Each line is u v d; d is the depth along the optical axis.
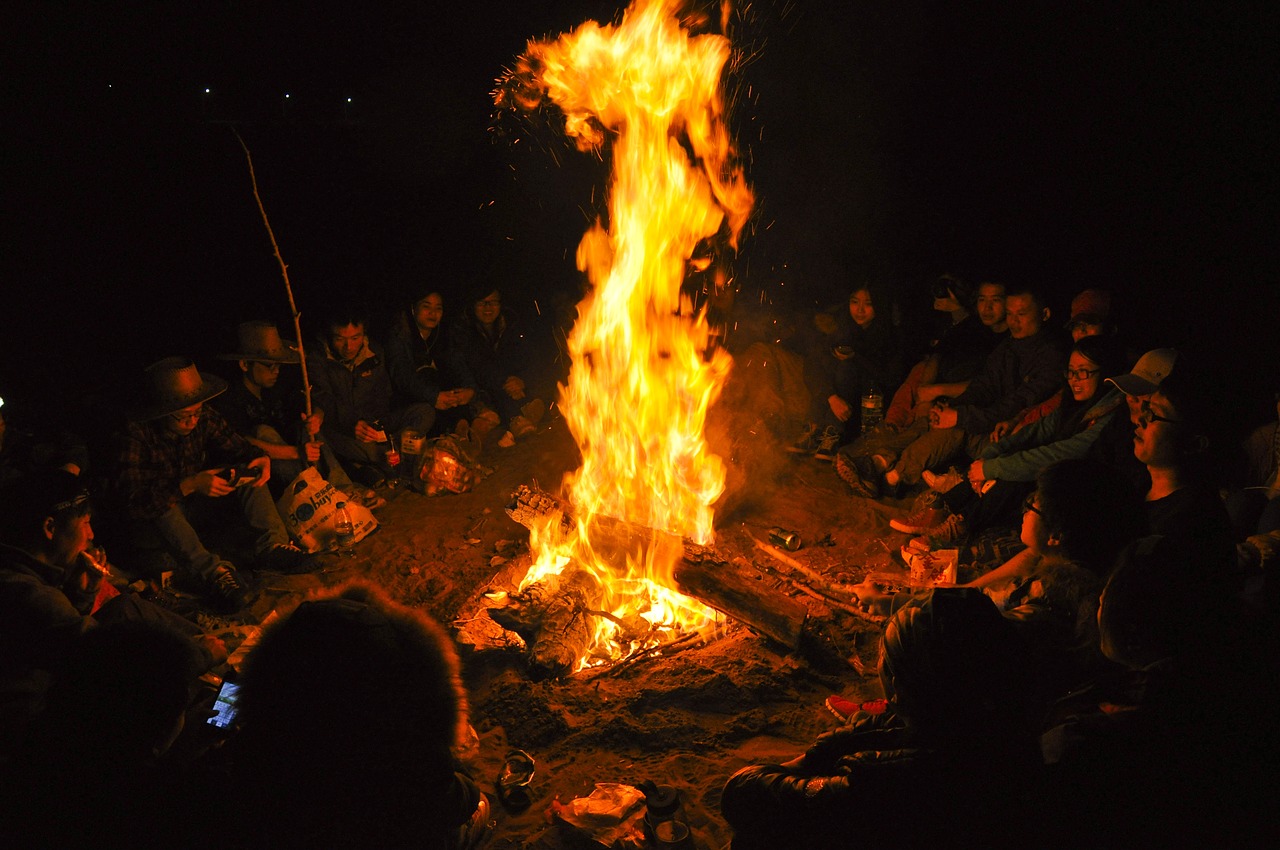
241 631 4.75
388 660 1.87
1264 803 1.98
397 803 1.89
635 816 3.31
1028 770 1.93
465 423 7.19
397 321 7.11
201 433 5.32
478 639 4.54
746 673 4.20
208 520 5.69
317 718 1.81
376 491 6.49
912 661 1.96
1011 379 6.23
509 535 5.78
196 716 3.37
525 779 3.54
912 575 4.99
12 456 5.32
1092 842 1.94
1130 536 2.91
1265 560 3.31
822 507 6.11
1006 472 5.31
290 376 6.46
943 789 1.93
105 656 2.00
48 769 1.92
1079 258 9.48
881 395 6.97
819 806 2.08
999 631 1.96
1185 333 7.86
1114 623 2.32
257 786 1.85
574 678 4.23
